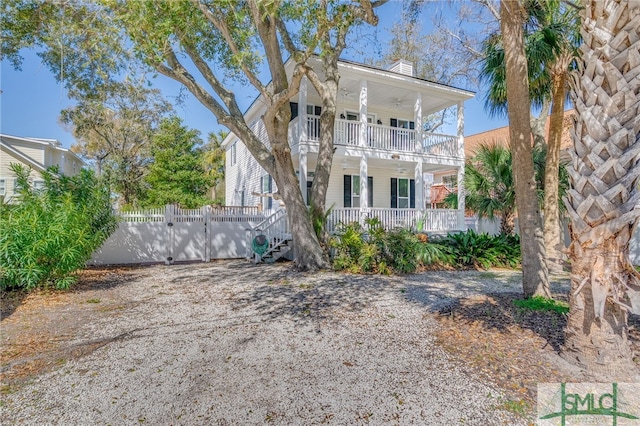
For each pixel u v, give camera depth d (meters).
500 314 4.61
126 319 4.89
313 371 3.21
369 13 6.68
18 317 4.99
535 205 5.24
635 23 2.60
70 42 8.41
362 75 11.61
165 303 5.80
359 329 4.40
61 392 2.86
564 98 8.66
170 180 20.83
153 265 10.73
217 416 2.52
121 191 21.72
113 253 10.79
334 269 9.10
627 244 2.89
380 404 2.65
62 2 7.69
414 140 12.94
